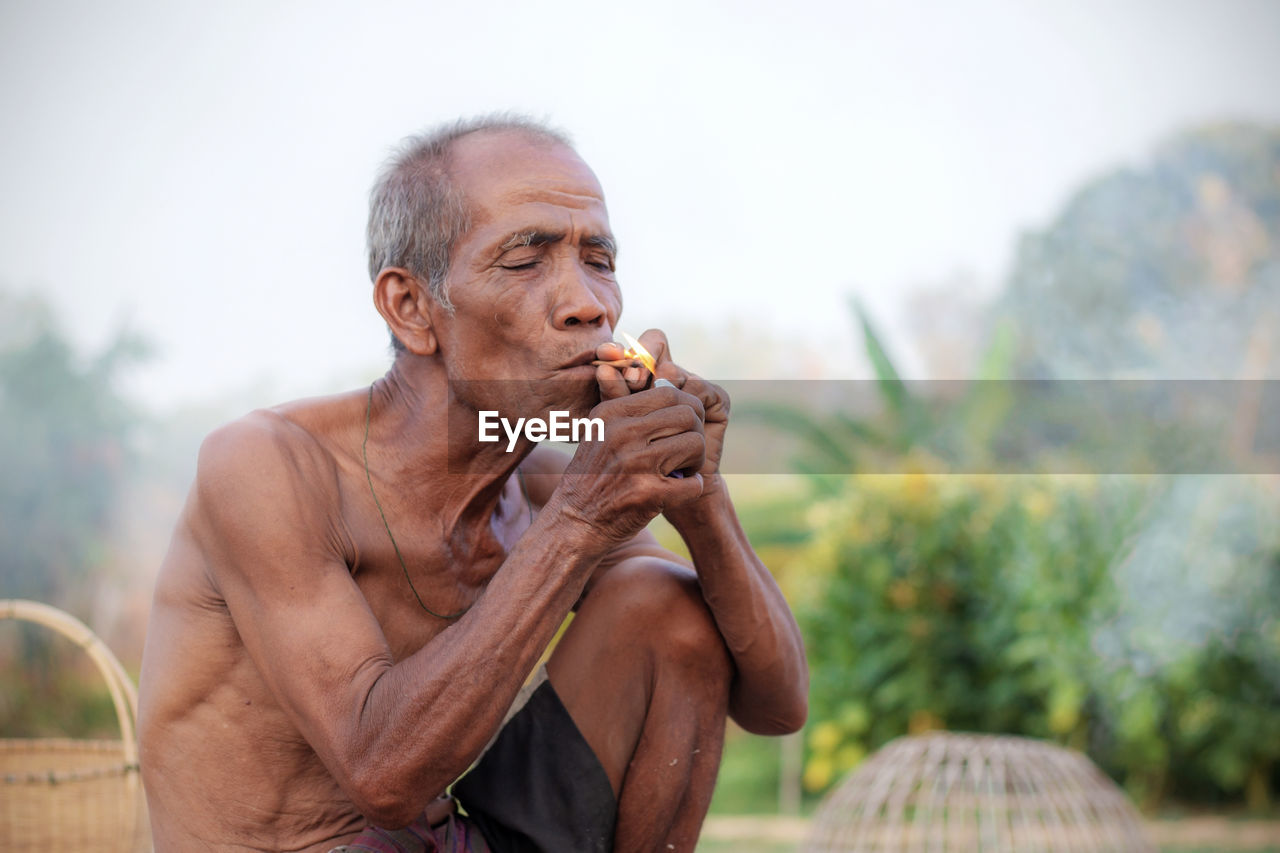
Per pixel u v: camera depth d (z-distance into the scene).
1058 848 3.56
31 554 7.89
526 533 1.46
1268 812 5.63
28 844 2.26
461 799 1.74
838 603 6.16
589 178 1.63
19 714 7.05
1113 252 10.74
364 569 1.66
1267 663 5.73
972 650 6.00
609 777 1.70
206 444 1.60
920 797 3.69
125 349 8.77
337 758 1.44
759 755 6.95
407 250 1.64
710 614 1.75
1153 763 5.77
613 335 1.61
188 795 1.66
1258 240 10.45
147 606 8.02
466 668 1.38
